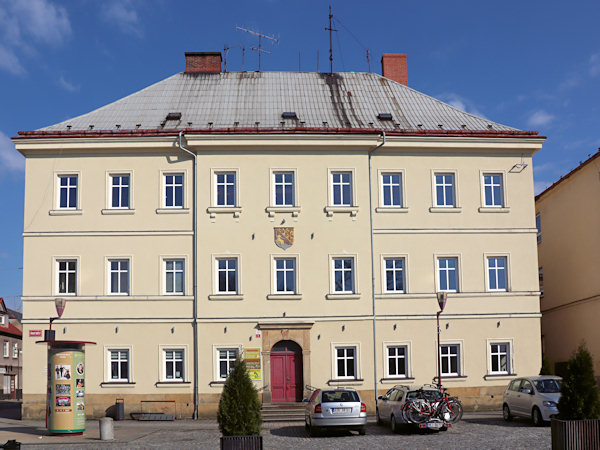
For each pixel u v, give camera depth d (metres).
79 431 24.33
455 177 33.53
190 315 31.69
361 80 39.47
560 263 39.31
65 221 32.28
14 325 80.69
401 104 37.16
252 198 32.50
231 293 31.95
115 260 32.28
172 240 32.25
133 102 35.94
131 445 21.53
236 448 16.22
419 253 32.81
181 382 31.14
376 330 32.00
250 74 39.19
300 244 32.28
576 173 37.06
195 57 39.59
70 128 33.53
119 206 32.72
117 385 31.09
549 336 40.91
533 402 24.97
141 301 31.73
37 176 32.56
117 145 32.41
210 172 32.56
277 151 32.88
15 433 24.94
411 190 33.19
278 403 31.03
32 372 31.20
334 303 32.00
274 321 31.61
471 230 33.16
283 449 20.02
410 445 20.28
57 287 31.97
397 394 24.88
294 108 35.97
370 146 32.88
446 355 32.31
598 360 34.59
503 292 32.91
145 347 31.44
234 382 16.86
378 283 32.44
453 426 25.52
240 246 32.16
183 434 24.48
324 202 32.66
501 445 19.62
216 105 35.88
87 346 31.38
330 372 31.53
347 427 23.12
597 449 15.94
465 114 36.59
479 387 32.12
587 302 35.84
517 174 33.88
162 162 32.75
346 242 32.47
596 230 34.94
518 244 33.38
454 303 32.59
